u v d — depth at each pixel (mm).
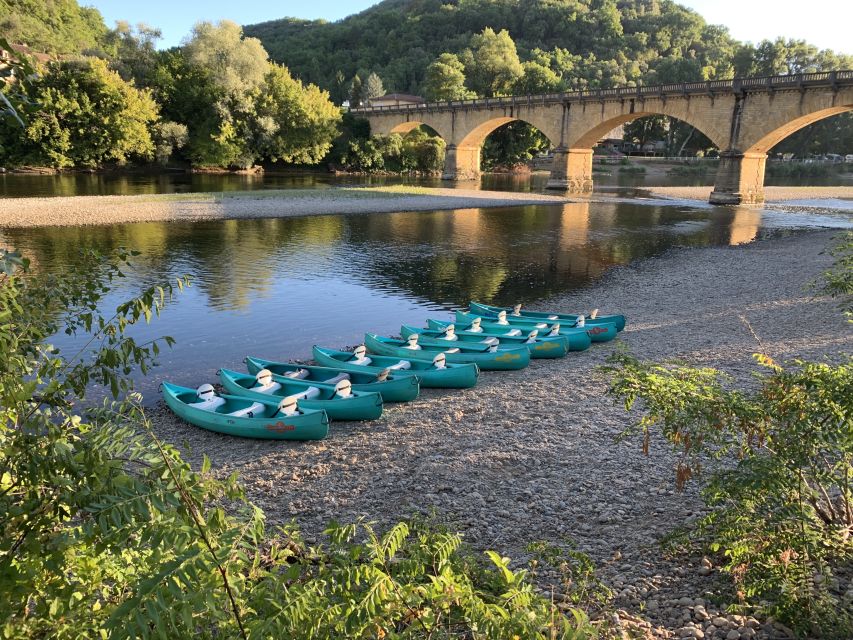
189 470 2930
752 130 53406
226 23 78375
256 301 20828
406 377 12320
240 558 2814
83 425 3213
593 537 6992
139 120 68875
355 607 3035
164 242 30984
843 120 105062
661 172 104938
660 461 9031
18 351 3346
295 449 10305
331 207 46625
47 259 25297
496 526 7473
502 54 113500
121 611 2445
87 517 2740
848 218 46312
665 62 123250
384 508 8148
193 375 14070
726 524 5000
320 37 181125
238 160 78562
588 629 3295
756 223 43344
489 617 3154
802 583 4453
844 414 4789
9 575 2760
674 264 28234
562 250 32094
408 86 156625
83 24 118125
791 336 15875
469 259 29297
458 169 86938
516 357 14195
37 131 62812
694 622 4781
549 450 9734
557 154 72000
